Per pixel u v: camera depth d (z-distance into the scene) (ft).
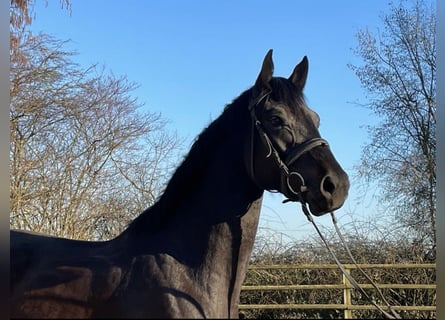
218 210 9.16
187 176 9.48
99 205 29.09
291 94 9.41
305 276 21.56
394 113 38.04
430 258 23.41
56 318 8.32
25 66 28.99
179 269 8.61
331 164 8.73
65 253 9.58
